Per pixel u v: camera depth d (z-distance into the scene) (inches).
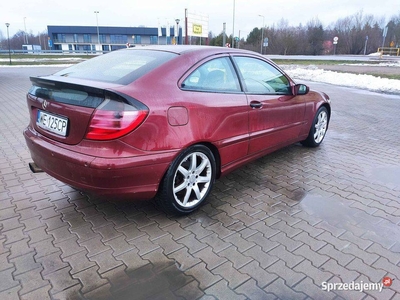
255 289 83.8
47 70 869.8
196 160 118.5
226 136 125.9
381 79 593.6
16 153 186.7
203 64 121.1
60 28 2603.3
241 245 102.5
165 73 109.0
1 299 79.3
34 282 85.3
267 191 141.8
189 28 1114.1
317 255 98.0
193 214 121.2
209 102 116.9
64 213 120.4
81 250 98.8
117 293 82.0
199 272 90.0
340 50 2453.2
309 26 2564.0
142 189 102.8
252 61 146.6
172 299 80.4
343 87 546.3
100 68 119.3
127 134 94.6
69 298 80.2
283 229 112.0
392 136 236.8
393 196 138.5
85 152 96.5
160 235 107.2
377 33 2480.3
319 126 202.7
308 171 165.5
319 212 124.0
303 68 884.6
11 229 109.3
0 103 359.6
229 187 145.5
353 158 186.4
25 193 136.0
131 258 95.5
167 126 102.9
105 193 99.1
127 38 2659.9
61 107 102.5
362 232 110.7
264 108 144.0
